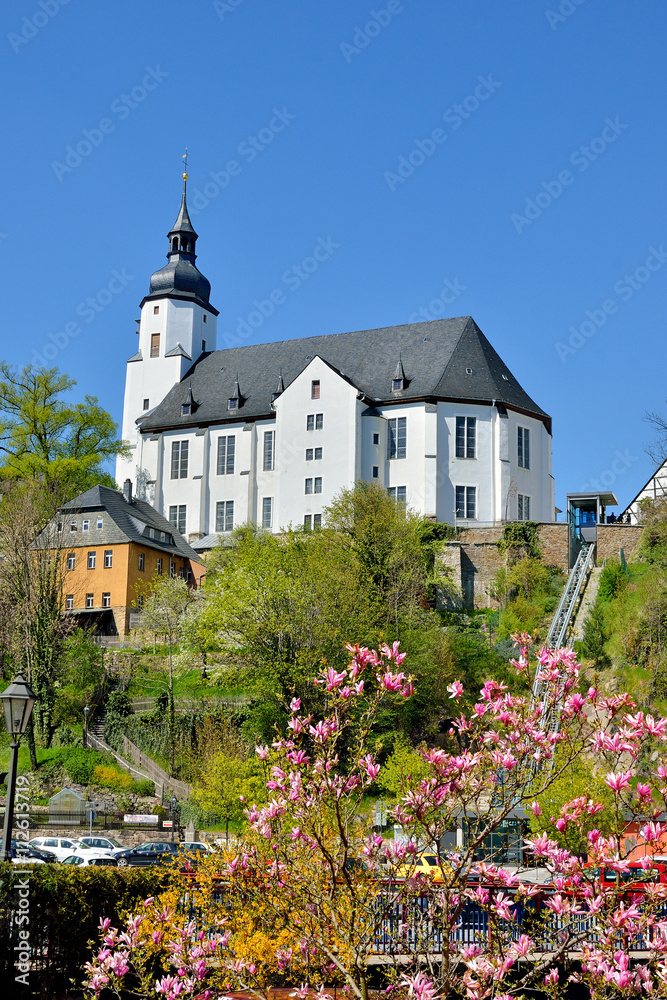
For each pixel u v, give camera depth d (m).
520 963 11.41
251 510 85.62
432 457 80.06
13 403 89.56
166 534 81.88
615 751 10.09
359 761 11.11
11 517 66.62
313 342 92.94
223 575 58.97
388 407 82.50
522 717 10.65
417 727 52.31
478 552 72.06
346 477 80.38
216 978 14.06
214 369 95.38
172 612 66.19
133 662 64.12
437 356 85.44
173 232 101.38
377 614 57.16
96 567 75.56
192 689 61.00
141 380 96.56
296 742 12.32
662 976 9.62
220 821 47.44
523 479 82.56
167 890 19.25
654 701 48.44
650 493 80.69
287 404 83.50
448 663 56.19
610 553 66.56
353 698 11.04
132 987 16.88
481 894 10.71
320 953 11.75
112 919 18.23
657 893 9.97
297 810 11.34
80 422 90.25
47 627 62.88
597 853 10.11
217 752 46.59
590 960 9.88
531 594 67.50
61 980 17.12
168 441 90.31
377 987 13.20
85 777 53.62
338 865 11.36
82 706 60.16
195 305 97.94
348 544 65.12
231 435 88.06
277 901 12.24
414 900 11.62
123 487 86.44
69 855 39.59
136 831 45.72
